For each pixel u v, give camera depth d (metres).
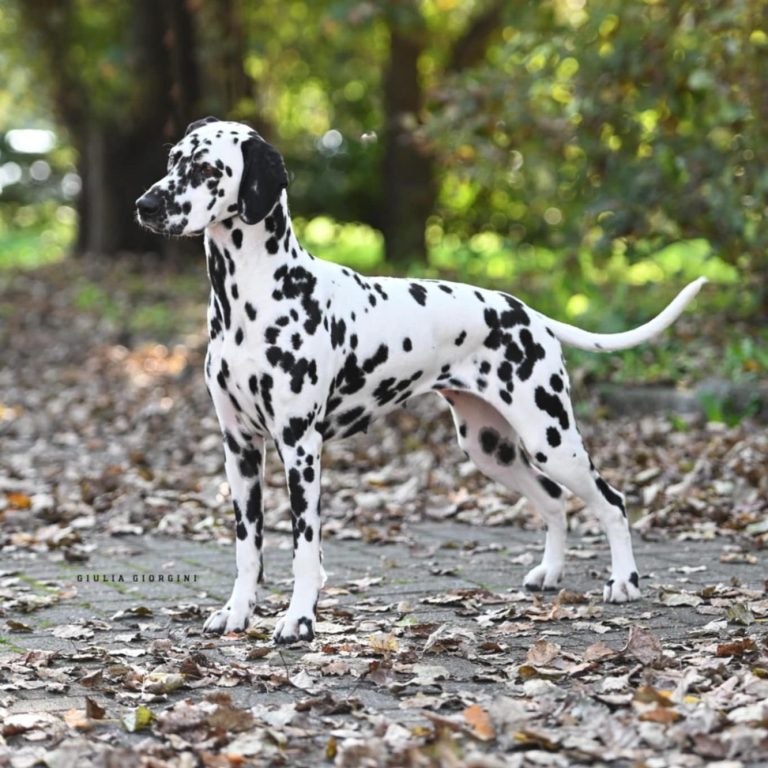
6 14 30.83
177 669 6.58
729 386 12.77
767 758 5.25
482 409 8.23
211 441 13.58
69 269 29.81
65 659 6.90
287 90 35.00
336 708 5.93
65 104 31.91
